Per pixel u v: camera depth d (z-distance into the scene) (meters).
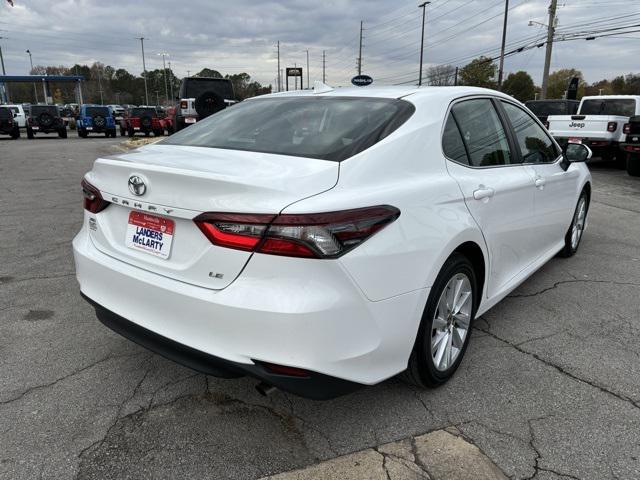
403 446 2.52
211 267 2.29
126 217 2.71
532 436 2.61
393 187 2.52
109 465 2.37
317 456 2.45
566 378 3.15
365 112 2.93
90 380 3.06
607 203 9.03
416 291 2.53
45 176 11.71
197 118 19.97
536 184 3.95
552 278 4.95
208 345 2.31
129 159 2.74
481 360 3.37
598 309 4.23
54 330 3.70
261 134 2.99
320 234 2.13
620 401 2.92
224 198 2.23
